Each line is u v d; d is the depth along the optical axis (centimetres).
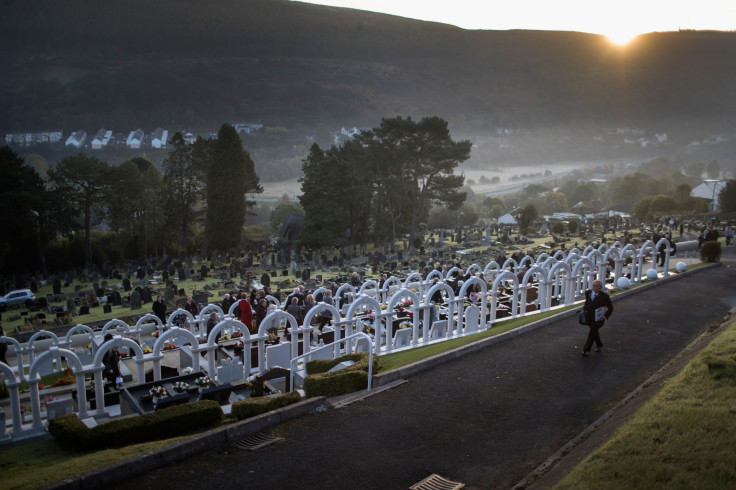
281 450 1008
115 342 1517
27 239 5678
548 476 889
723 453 793
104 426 1105
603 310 1491
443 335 1892
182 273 4538
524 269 2783
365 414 1156
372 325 2059
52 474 896
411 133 6431
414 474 925
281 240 7169
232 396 1518
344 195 6575
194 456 984
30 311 3628
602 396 1245
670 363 1443
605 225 7438
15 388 1341
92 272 5388
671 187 15925
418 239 6388
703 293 2341
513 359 1494
